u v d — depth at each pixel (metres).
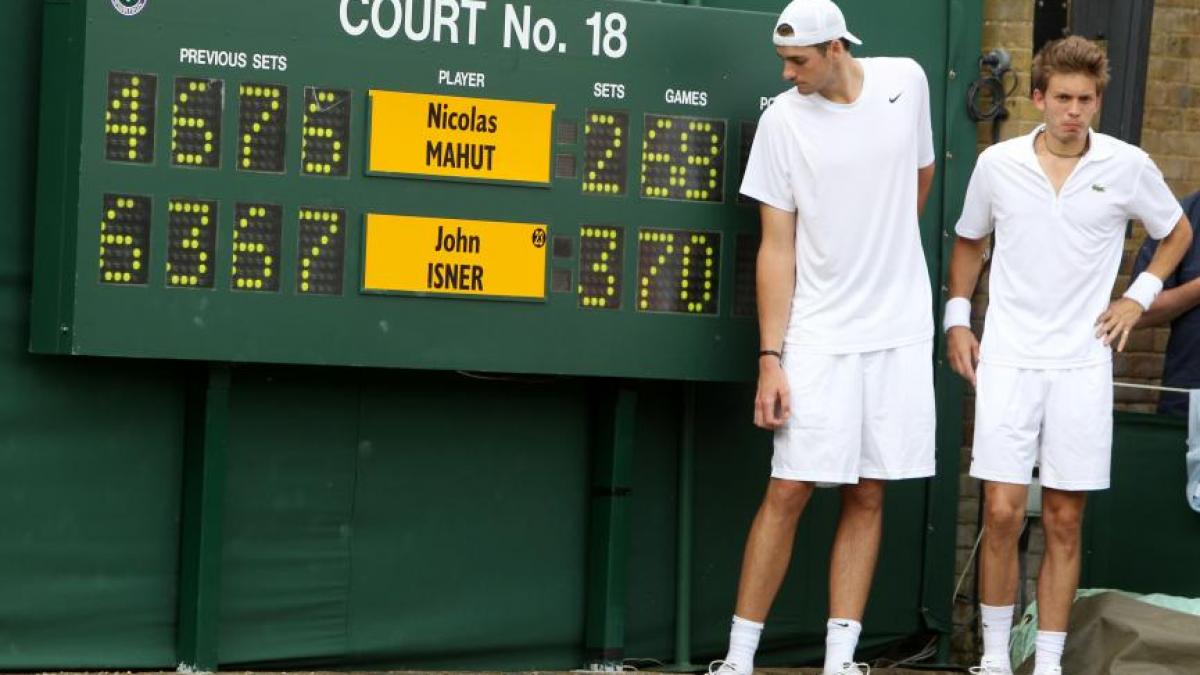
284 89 16.48
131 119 16.03
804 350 16.84
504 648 18.52
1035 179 16.94
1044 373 17.05
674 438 19.05
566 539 18.72
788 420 16.86
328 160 16.61
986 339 17.28
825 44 16.36
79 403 16.91
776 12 18.97
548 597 18.64
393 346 16.86
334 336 16.69
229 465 17.39
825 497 19.66
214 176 16.28
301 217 16.56
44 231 16.23
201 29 16.22
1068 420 17.02
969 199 17.52
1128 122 21.47
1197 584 19.75
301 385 17.64
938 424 19.98
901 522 19.92
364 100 16.70
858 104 16.69
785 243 16.95
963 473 20.48
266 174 16.44
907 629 20.02
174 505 17.31
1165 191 17.19
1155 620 17.52
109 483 17.05
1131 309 17.16
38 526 16.84
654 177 17.61
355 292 16.73
